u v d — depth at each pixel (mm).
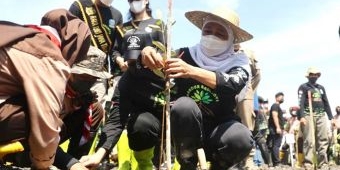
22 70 2465
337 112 18188
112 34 5340
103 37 5281
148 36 3832
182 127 3154
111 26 5320
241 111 6047
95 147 3768
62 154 2867
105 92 4738
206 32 3428
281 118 14625
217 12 3395
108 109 4828
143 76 3527
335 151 16328
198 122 3166
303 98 10906
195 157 3361
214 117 3482
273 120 14367
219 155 3426
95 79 3146
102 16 5293
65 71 2574
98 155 3496
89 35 2898
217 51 3402
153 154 3871
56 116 2543
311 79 10922
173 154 4469
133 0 5078
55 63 2533
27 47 2490
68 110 3131
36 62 2486
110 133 3605
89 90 3215
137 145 3613
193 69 3133
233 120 3473
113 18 5352
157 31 3867
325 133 10891
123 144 4395
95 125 3590
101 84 4637
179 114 3125
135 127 3516
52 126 2521
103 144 3564
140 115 3535
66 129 3346
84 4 5297
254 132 8086
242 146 3322
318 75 10898
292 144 15484
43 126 2492
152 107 3576
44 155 2580
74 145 3406
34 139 2520
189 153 3283
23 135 2570
